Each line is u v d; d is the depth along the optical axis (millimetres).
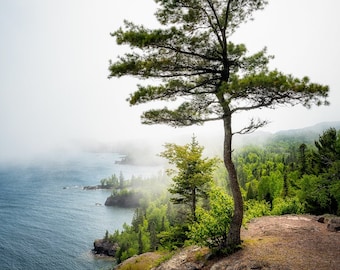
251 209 24844
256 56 13188
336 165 26047
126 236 87500
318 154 33562
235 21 12914
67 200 180000
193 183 19094
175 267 13086
